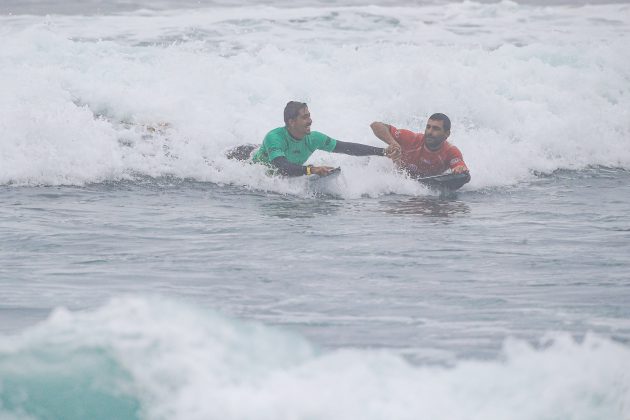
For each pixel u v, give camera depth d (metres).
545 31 66.69
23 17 65.06
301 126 38.34
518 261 26.25
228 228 30.67
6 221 30.69
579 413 12.51
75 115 41.41
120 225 30.75
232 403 12.27
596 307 21.12
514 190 39.72
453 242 28.91
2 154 37.91
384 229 30.94
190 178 39.06
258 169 38.78
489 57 54.16
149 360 12.82
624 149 47.12
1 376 12.41
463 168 38.50
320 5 74.19
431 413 12.38
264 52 52.19
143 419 12.08
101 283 23.16
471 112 48.00
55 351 12.90
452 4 76.62
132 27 61.81
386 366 13.53
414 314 20.45
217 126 44.19
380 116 47.47
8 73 45.59
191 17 66.12
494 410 12.49
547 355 13.93
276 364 13.26
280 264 25.59
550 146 46.47
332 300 21.72
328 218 32.84
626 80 54.19
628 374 13.32
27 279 23.39
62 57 49.53
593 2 81.00
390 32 64.31
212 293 22.31
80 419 12.05
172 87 46.88
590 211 34.97
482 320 19.91
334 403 12.42
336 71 51.00
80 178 37.94
